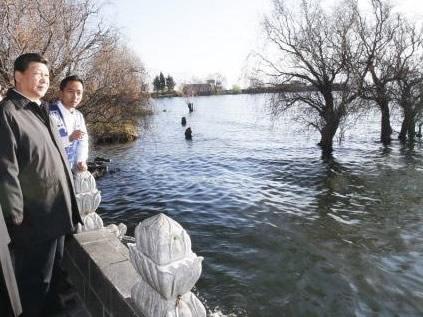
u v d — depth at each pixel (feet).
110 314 9.46
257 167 57.21
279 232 30.50
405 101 76.23
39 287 10.37
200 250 27.02
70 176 10.98
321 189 44.09
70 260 12.53
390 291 21.44
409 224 32.19
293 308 19.80
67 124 13.60
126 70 57.31
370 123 105.19
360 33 67.15
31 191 9.71
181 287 6.93
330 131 69.46
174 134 104.32
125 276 9.57
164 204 38.86
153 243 6.81
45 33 44.86
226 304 20.06
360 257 25.88
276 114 72.84
